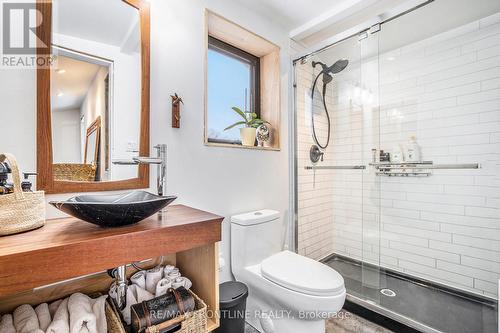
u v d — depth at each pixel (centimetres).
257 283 134
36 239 65
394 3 165
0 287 52
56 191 93
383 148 213
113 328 84
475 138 170
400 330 139
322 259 226
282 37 199
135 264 112
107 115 107
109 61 108
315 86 217
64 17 97
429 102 190
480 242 168
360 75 198
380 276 187
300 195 209
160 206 85
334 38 179
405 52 202
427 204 192
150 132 119
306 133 214
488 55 164
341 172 224
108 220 75
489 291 163
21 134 88
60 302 89
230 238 155
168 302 92
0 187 72
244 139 174
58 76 96
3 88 85
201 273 108
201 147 141
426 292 180
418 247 196
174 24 129
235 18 161
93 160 103
